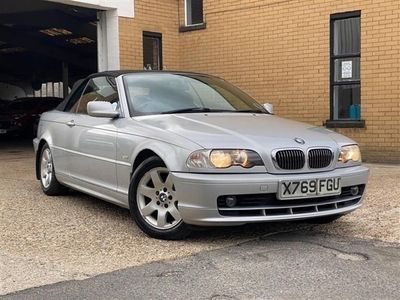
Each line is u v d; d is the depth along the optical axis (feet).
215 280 13.97
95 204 22.84
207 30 43.16
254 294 13.05
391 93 34.53
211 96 21.16
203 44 43.50
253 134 17.15
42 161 25.44
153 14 42.75
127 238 17.75
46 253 16.19
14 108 67.92
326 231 18.80
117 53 40.37
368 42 35.29
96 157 20.40
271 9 39.58
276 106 39.88
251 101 22.31
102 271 14.67
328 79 37.24
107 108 19.42
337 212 17.44
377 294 13.06
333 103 37.42
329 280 13.97
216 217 16.01
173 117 18.76
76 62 72.54
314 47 37.68
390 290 13.30
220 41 42.55
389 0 34.22
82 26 55.72
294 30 38.55
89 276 14.28
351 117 36.83
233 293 13.11
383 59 34.76
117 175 19.16
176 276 14.26
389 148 34.88
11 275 14.32
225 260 15.55
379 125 35.17
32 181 29.07
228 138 16.66
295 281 13.89
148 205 17.65
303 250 16.53
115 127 19.51
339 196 17.75
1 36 64.08
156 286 13.58
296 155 16.76
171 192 17.02
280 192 16.28
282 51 39.27
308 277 14.17
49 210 21.76
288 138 17.19
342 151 18.01
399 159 34.53
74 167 22.21
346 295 13.00
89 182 21.15
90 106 19.65
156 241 17.40
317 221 19.34
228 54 42.19
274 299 12.75
